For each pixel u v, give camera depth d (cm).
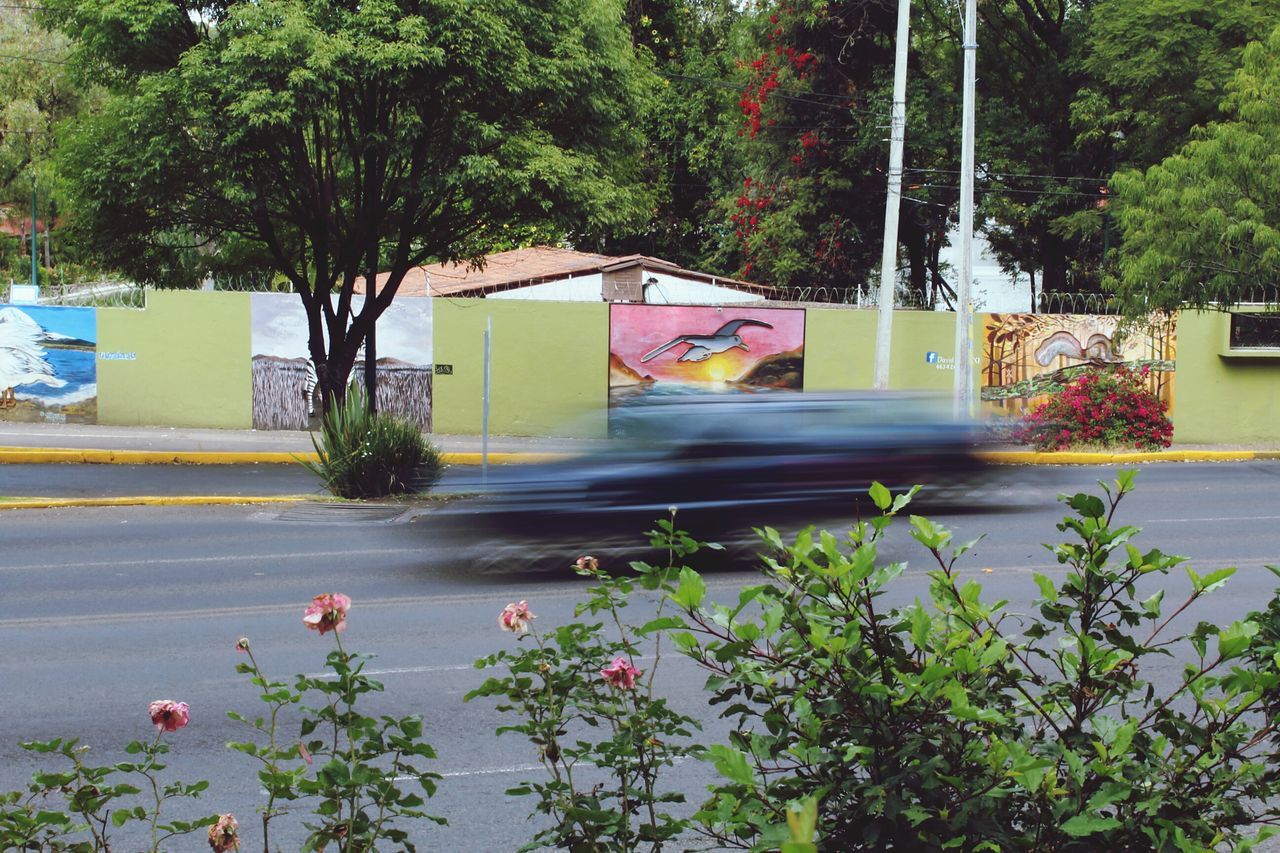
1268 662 314
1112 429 2342
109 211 1816
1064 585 319
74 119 1906
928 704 285
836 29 3095
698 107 3981
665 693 730
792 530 1145
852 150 3072
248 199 1722
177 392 2542
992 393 2606
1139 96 2775
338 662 346
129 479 1853
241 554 1255
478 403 2548
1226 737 294
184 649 866
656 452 1139
